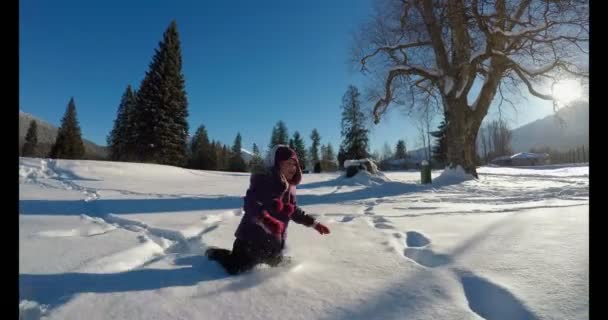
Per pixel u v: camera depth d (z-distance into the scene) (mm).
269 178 2709
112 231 4266
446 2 14570
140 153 36250
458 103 14969
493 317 1900
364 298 2078
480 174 20922
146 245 3443
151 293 2184
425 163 13555
